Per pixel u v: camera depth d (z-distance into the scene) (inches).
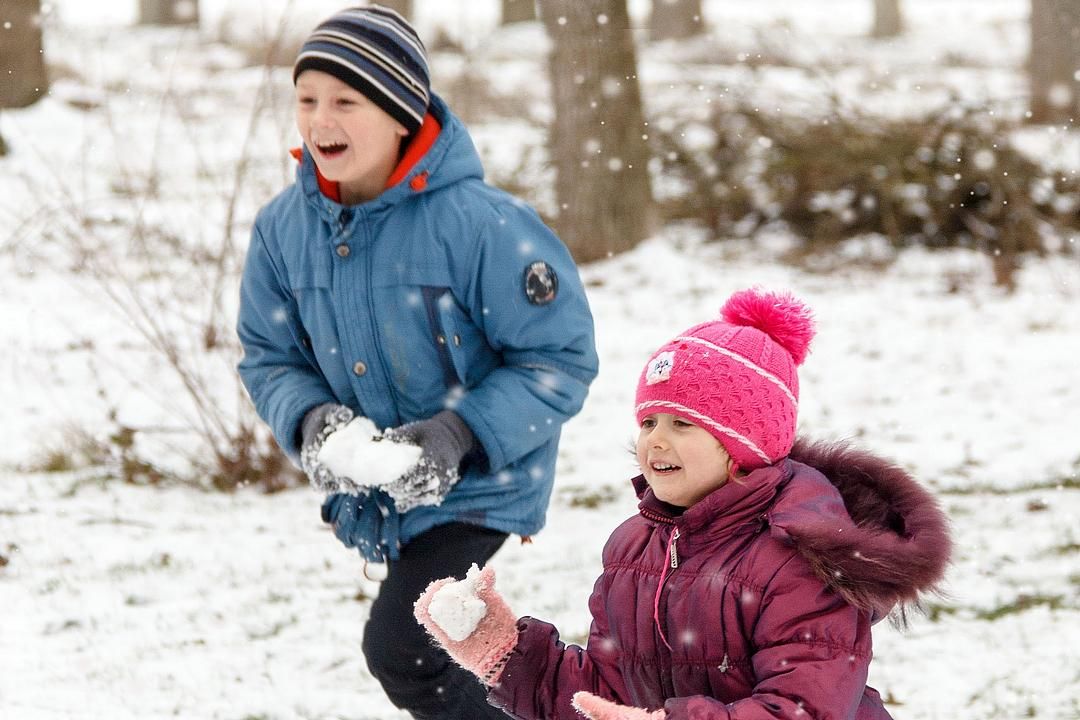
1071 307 716.7
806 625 161.3
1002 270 770.2
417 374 224.8
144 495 446.6
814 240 872.3
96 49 1363.2
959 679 296.2
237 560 385.1
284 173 474.3
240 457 456.1
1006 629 325.1
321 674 303.9
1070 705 279.0
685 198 921.5
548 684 179.8
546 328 222.5
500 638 178.4
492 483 223.0
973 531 399.2
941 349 636.1
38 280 699.4
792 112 930.7
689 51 1941.4
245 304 241.3
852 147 869.2
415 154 224.7
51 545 392.8
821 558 159.3
